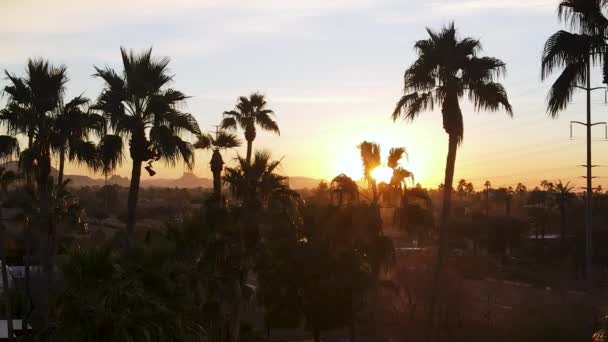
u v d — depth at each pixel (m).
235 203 26.55
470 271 66.19
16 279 30.83
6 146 24.28
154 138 24.62
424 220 31.05
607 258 67.06
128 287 15.68
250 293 26.39
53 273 24.45
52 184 27.62
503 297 50.44
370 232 31.91
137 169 24.81
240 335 27.67
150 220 81.69
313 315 32.38
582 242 69.75
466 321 43.31
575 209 101.94
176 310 16.73
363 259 32.28
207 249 23.17
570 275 67.12
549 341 36.28
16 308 28.89
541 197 124.12
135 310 15.30
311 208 32.53
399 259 57.88
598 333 16.70
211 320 23.19
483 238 91.44
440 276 26.59
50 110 24.80
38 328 21.80
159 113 24.92
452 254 88.56
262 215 26.77
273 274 32.19
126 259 16.61
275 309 32.62
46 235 24.83
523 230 88.69
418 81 26.19
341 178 32.19
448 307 43.25
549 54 17.14
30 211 27.52
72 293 15.04
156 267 16.81
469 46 25.84
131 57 25.47
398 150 31.33
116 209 136.00
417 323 43.16
